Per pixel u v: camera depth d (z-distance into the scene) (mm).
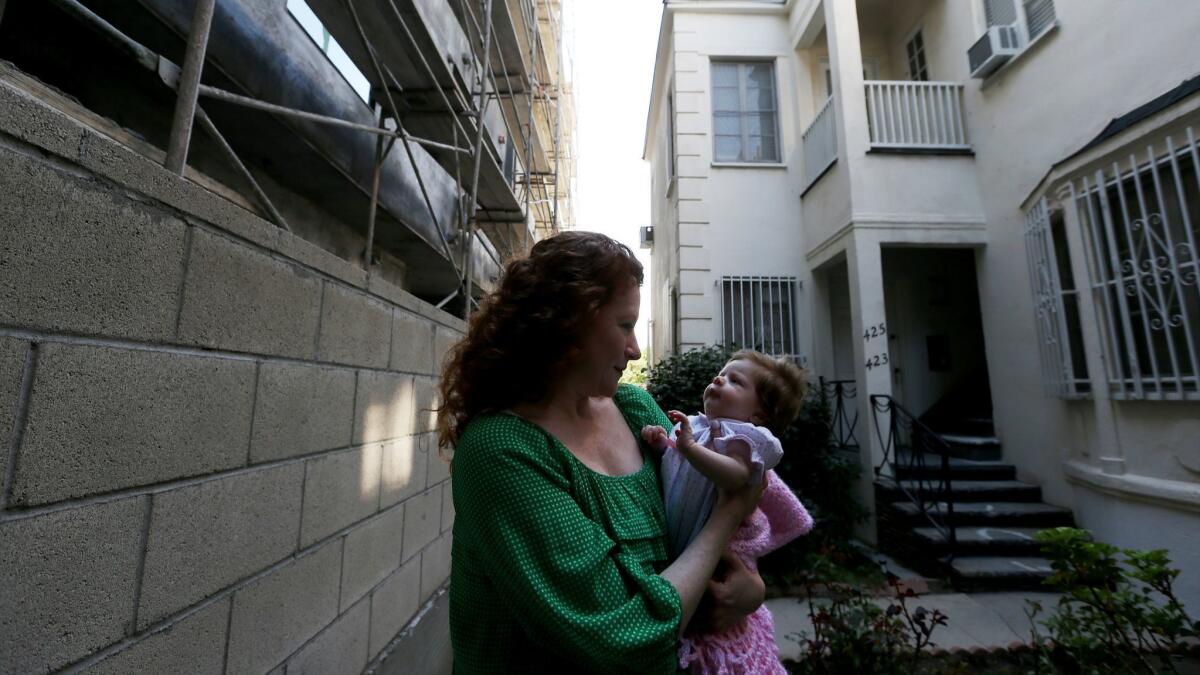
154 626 1199
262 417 1597
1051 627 2850
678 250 7605
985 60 5672
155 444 1206
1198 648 3236
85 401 1035
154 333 1201
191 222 1312
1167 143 3621
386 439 2502
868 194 6035
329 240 4066
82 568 1029
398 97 4078
